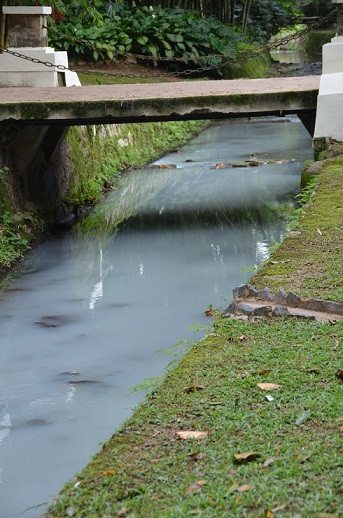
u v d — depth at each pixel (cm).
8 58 1459
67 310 851
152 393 457
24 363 704
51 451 539
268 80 1470
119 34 2431
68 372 677
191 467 368
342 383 443
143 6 2709
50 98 1217
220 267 988
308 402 421
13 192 1192
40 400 622
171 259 1042
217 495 339
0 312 855
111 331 775
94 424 576
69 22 2366
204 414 418
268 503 329
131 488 353
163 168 1795
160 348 718
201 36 2570
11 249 1073
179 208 1374
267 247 1076
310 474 350
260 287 603
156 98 1169
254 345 505
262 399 430
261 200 1394
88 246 1144
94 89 1362
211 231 1189
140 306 848
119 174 1714
